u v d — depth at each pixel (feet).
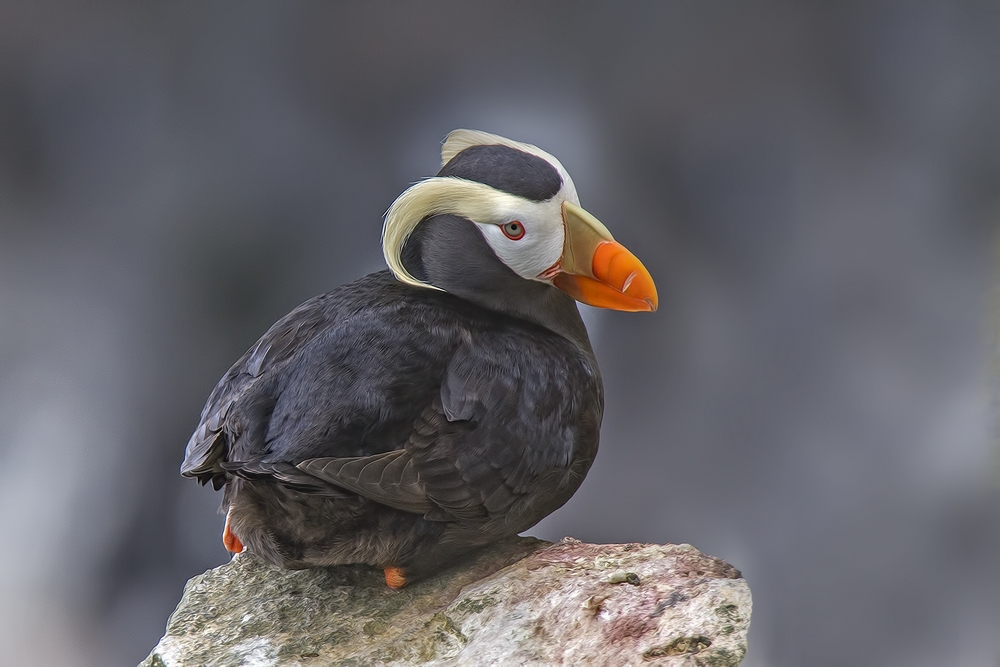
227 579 20.02
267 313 28.63
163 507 24.59
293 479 19.67
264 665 19.83
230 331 28.30
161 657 19.85
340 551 19.83
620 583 19.88
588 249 19.98
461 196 19.94
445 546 19.89
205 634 19.90
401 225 19.94
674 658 19.72
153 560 23.95
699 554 19.94
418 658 19.81
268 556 19.85
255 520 19.81
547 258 19.98
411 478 19.76
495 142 20.10
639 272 19.97
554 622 19.81
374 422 19.77
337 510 19.77
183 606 19.97
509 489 19.85
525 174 19.95
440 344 19.86
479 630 19.83
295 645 19.85
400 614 19.90
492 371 19.86
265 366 19.89
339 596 19.94
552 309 20.08
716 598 19.81
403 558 19.86
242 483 19.81
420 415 19.81
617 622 19.80
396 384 19.80
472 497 19.81
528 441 19.85
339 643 19.85
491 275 19.99
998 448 25.23
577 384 19.97
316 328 19.92
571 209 19.98
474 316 19.95
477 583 19.93
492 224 19.95
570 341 20.07
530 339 19.95
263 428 19.80
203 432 19.86
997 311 27.40
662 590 19.85
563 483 19.94
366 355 19.83
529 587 19.89
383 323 19.86
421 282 19.97
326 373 19.80
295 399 19.79
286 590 19.98
